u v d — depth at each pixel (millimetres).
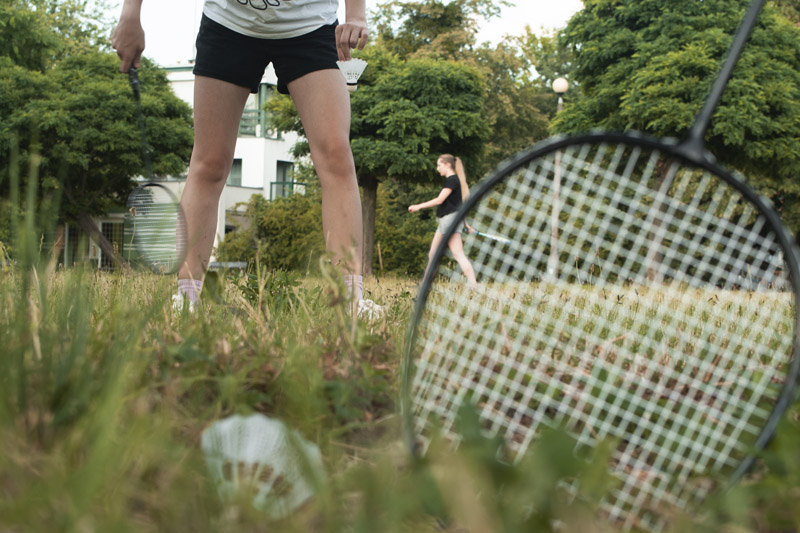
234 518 1168
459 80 24094
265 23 3480
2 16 25594
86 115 25719
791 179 24797
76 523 1029
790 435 1541
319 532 1214
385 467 1287
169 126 27484
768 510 1371
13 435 1327
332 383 1807
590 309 2023
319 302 3303
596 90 22750
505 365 1756
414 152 23500
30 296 2045
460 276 1753
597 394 1860
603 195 1747
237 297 3334
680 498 1483
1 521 1044
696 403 1797
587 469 1252
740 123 19125
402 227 30688
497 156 36969
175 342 2191
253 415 1477
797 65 20984
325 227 3637
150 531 1114
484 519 1143
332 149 3592
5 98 24734
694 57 19734
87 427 1331
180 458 1323
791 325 2113
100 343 1810
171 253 2715
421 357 1750
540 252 1767
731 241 1733
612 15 22719
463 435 1409
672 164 1733
